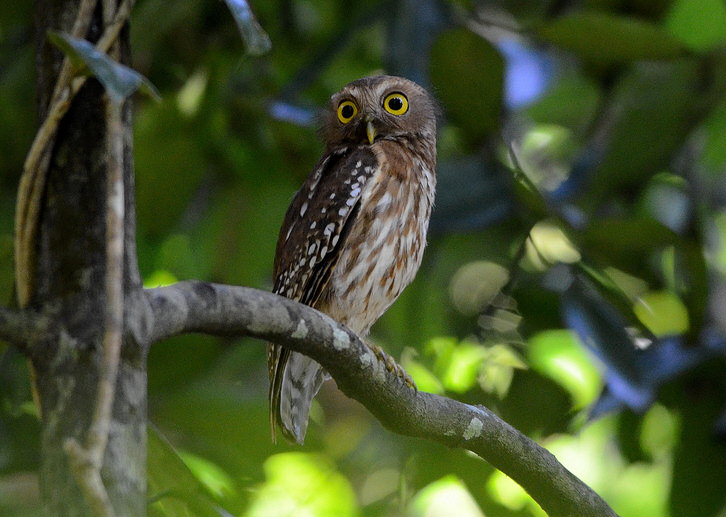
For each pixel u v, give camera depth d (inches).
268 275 454.9
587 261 402.6
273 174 449.4
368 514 442.6
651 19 438.0
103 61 150.1
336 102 415.8
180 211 400.8
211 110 393.7
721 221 591.2
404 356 426.9
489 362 418.0
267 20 463.8
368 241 357.4
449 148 498.3
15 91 417.1
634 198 438.6
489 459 273.9
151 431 223.9
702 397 408.5
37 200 163.8
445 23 416.5
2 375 308.7
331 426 631.8
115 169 151.9
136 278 165.9
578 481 281.0
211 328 191.8
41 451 155.3
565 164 549.3
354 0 465.1
